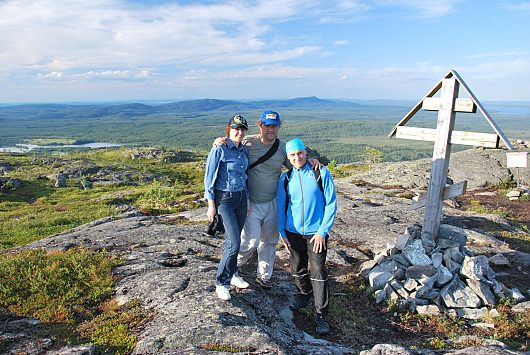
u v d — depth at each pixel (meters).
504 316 3.65
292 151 3.50
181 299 3.51
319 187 3.54
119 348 2.86
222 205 3.46
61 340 3.00
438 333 3.46
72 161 53.25
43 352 2.82
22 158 57.81
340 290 4.35
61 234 7.11
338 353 2.92
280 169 3.75
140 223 7.38
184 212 8.72
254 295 3.80
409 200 9.72
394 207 8.55
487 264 4.25
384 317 3.78
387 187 11.99
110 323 3.22
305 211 3.55
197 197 13.56
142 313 3.39
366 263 4.73
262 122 3.59
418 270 4.07
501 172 12.24
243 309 3.38
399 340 3.38
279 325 3.42
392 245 4.73
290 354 2.77
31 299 3.58
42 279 3.86
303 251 3.71
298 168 3.58
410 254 4.27
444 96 4.33
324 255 3.52
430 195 4.50
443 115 4.34
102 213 16.45
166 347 2.81
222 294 3.48
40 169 46.12
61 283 3.86
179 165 59.62
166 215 8.48
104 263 4.46
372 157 23.55
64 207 21.02
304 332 3.43
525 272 4.88
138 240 5.86
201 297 3.54
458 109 4.25
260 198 3.74
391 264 4.34
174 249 5.30
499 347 2.81
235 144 3.47
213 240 5.98
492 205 9.85
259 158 3.65
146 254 5.02
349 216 7.61
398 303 3.89
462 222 7.43
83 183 35.62
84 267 4.30
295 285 4.25
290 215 3.64
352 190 11.55
